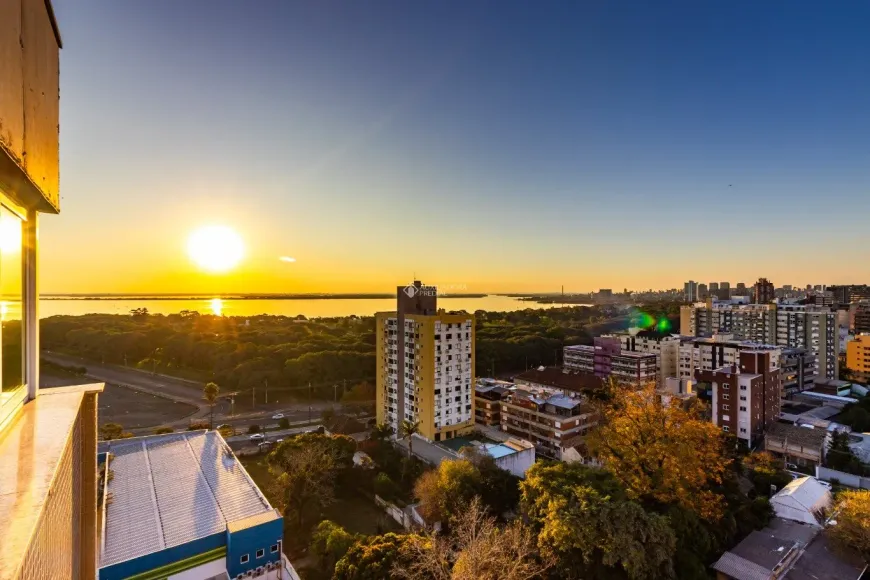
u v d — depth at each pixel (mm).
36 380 7633
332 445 50750
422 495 43812
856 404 82562
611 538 27969
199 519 33594
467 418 69500
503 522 40750
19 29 5316
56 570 5145
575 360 117750
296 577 32969
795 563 35000
